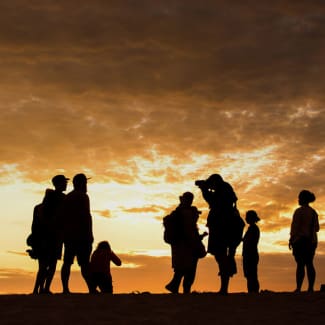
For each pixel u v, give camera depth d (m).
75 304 12.05
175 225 15.61
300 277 16.23
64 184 15.38
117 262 16.38
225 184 14.69
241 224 14.52
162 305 12.17
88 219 15.02
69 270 14.99
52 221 14.98
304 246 16.20
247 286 17.73
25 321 10.54
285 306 12.37
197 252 15.62
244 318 11.17
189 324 10.55
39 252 15.05
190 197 15.80
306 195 16.53
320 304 12.59
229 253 14.45
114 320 10.73
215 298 13.25
